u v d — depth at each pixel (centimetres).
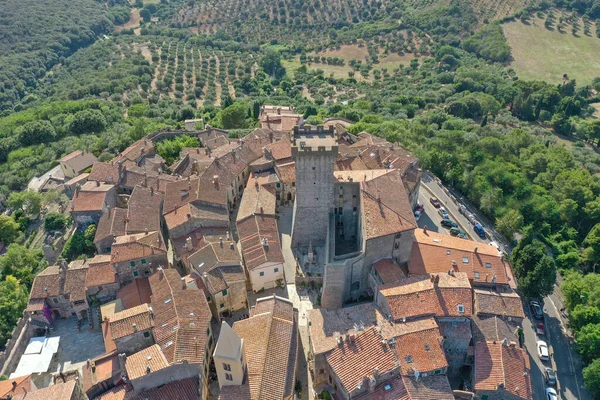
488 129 18038
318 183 9438
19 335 8362
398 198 9606
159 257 9112
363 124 15975
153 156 13650
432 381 7006
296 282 9319
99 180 11769
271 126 15100
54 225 11575
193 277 8662
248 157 12744
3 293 9212
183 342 7144
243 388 6656
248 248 9256
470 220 11775
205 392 7156
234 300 8638
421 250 9200
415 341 7288
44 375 7812
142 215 10338
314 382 7544
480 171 13738
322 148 8994
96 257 9375
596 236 11706
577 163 16562
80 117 18075
